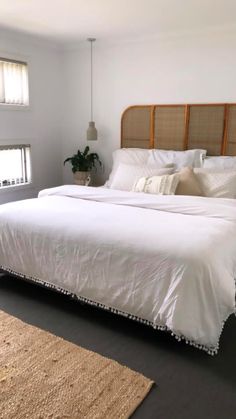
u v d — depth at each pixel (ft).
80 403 5.16
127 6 9.70
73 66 14.71
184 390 5.49
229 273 6.59
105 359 6.17
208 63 11.85
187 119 12.56
